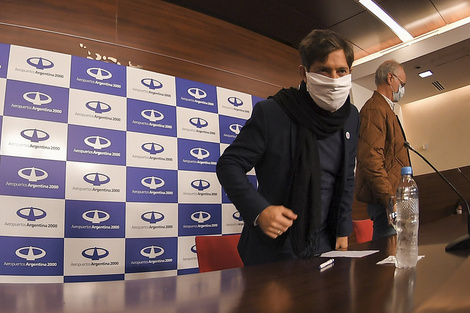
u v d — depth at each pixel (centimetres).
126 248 262
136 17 311
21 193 236
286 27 458
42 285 83
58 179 247
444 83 641
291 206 129
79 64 271
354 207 454
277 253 128
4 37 257
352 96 600
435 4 458
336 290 71
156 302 68
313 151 133
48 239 238
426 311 53
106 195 261
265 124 134
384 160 218
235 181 124
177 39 328
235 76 356
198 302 67
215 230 304
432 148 702
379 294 65
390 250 123
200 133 312
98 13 293
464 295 58
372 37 525
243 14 421
